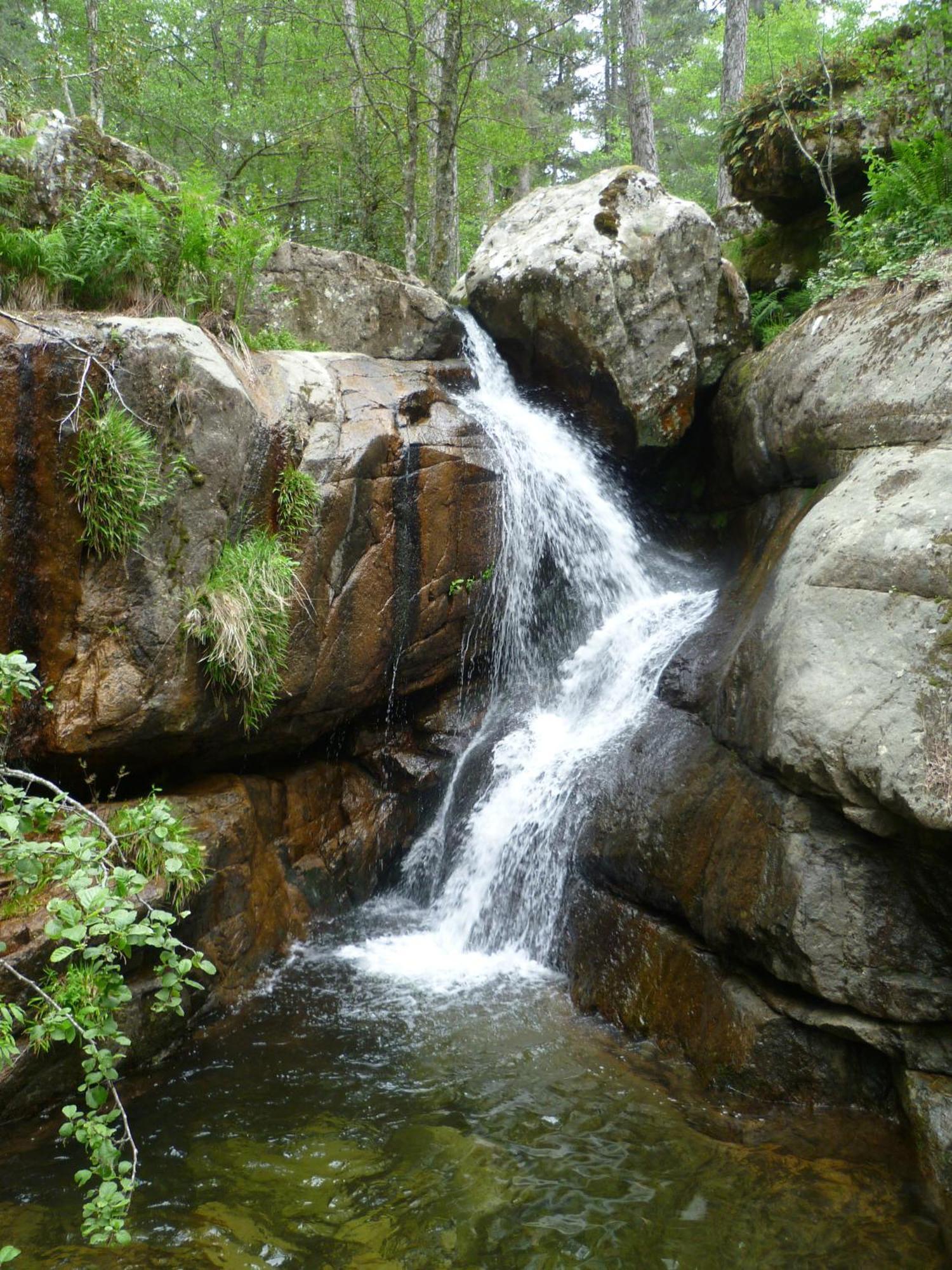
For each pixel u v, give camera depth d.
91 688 5.41
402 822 7.63
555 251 8.63
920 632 4.53
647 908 5.75
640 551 8.97
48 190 6.84
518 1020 5.59
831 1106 4.57
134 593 5.51
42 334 5.29
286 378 6.82
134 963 4.98
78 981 3.37
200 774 6.41
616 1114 4.61
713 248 8.81
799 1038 4.64
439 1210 3.90
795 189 10.17
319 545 6.44
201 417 5.77
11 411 5.16
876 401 6.00
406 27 14.18
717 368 8.88
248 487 6.13
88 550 5.40
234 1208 3.90
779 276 10.49
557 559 8.35
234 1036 5.38
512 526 7.82
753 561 7.23
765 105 10.27
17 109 7.57
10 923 4.61
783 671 5.01
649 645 7.33
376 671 6.98
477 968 6.33
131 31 14.98
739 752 5.39
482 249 9.80
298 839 6.86
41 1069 4.50
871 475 5.54
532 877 6.60
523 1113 4.61
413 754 7.77
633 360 8.54
